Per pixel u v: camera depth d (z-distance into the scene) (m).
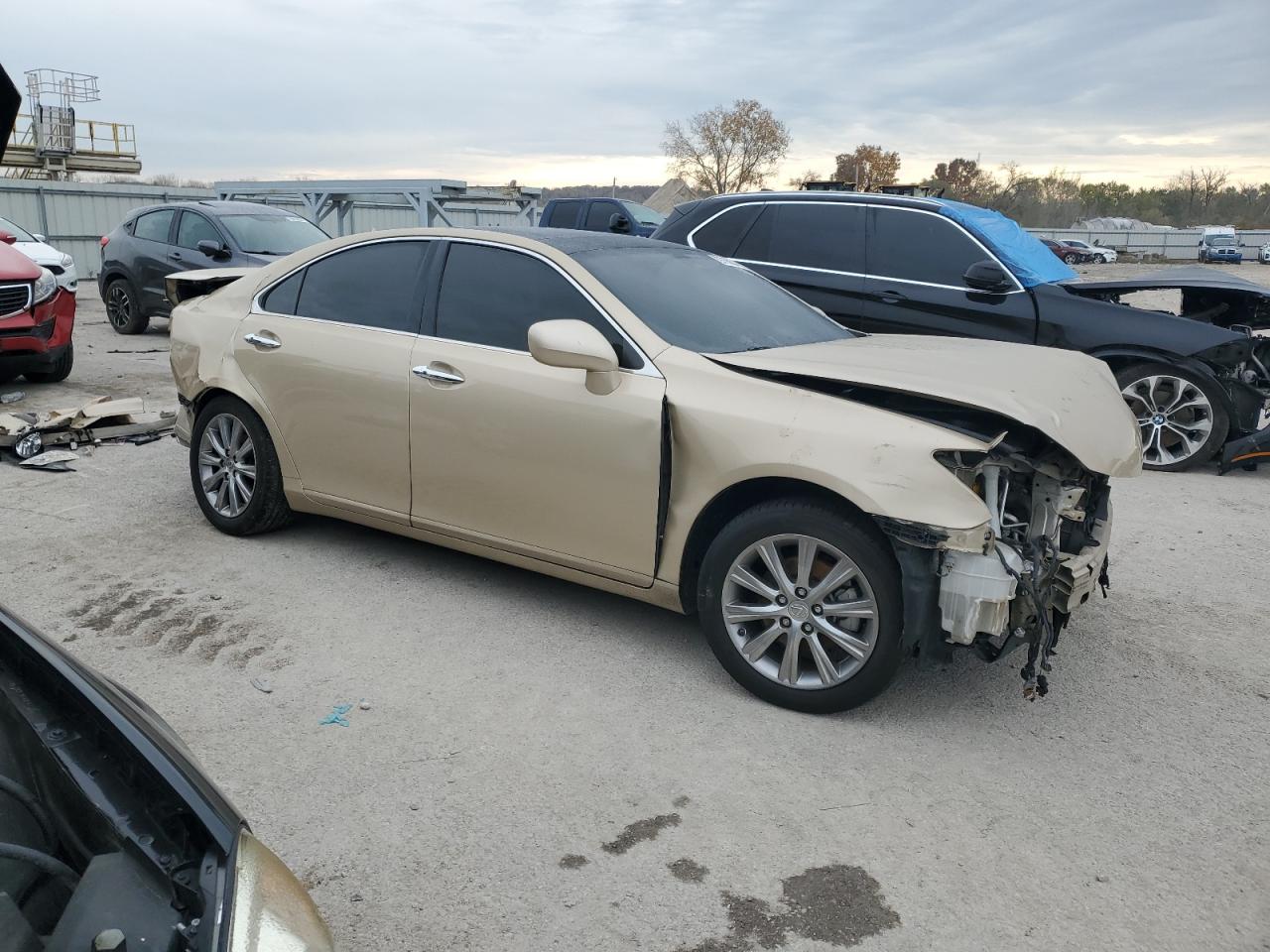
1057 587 3.46
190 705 3.53
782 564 3.51
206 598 4.46
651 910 2.56
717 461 3.52
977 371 3.64
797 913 2.56
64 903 1.47
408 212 25.14
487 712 3.54
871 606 3.34
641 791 3.08
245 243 12.14
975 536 3.14
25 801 1.64
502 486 4.09
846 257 7.52
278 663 3.86
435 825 2.88
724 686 3.78
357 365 4.48
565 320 3.65
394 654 3.97
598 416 3.76
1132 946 2.47
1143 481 7.26
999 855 2.82
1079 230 66.75
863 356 3.82
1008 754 3.36
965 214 7.34
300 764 3.18
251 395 4.89
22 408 8.34
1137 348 7.22
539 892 2.62
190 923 1.32
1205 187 95.12
